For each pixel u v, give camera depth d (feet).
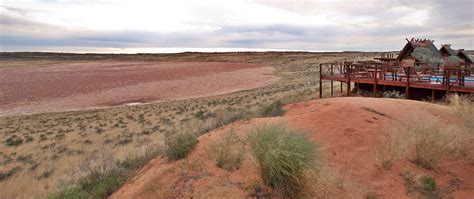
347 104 26.13
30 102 116.78
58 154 42.27
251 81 172.04
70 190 18.43
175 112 77.97
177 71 249.96
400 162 17.02
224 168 14.92
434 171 16.79
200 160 16.26
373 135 19.66
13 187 28.48
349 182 14.49
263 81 169.37
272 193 12.70
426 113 26.04
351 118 22.25
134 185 16.35
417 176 15.78
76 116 83.97
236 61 385.09
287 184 12.82
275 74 209.56
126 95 132.05
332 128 20.43
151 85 165.17
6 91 144.77
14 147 48.67
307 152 13.66
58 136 54.44
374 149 17.98
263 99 80.48
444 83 40.91
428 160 17.20
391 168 16.38
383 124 21.72
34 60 382.63
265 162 13.08
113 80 189.37
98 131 57.62
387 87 51.65
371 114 23.65
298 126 21.21
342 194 13.47
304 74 182.60
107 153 30.45
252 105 68.85
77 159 36.86
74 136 54.65
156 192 13.97
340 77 55.52
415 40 72.74
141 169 19.62
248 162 15.28
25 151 45.50
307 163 13.30
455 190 15.26
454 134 19.85
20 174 32.89
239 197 12.46
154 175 15.85
